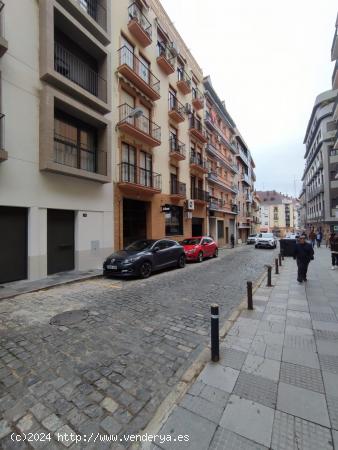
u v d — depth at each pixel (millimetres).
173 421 2113
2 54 7062
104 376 2840
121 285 7543
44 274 8336
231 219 31234
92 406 2361
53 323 4438
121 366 3049
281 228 88312
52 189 8680
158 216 15008
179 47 18109
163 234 15422
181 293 6586
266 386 2566
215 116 25812
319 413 2182
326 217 31578
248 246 28453
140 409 2320
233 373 2809
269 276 7340
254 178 53031
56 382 2732
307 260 7672
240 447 1855
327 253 17688
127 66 11719
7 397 2496
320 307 5227
